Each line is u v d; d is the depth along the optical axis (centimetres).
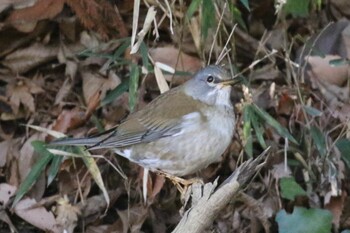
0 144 1237
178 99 1098
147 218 1204
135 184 1218
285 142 1220
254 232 1204
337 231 1211
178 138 1084
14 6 1288
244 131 1174
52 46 1305
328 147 1233
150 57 1224
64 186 1213
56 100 1270
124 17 1325
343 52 1323
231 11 1262
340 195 1216
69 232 1177
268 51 1311
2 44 1298
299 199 1220
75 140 1111
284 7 1327
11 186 1205
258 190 1227
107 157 1226
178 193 1212
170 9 1194
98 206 1204
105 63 1264
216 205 950
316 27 1366
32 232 1193
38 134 1240
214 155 1096
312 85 1298
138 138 1100
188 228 953
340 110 1270
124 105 1254
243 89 1230
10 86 1284
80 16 1288
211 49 1210
